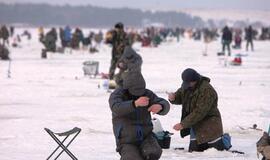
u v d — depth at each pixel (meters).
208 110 26.22
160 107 19.30
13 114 39.50
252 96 51.06
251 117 39.06
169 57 111.38
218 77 69.31
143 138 19.72
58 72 74.88
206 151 26.81
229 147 27.39
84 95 50.44
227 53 122.00
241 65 89.31
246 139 31.33
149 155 19.31
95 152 27.23
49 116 38.53
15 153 26.95
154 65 89.06
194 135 27.09
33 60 100.81
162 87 56.78
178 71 77.69
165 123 36.12
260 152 21.00
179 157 26.00
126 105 19.06
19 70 77.81
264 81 65.25
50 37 122.44
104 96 49.81
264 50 138.00
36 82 61.47
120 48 54.03
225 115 39.88
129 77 19.62
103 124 35.56
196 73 26.23
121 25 54.25
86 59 103.88
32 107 43.00
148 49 144.62
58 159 25.56
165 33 195.38
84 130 33.22
